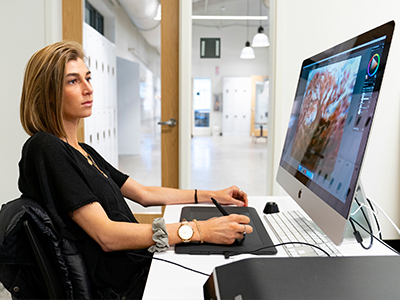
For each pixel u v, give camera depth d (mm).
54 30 2461
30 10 2439
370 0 2404
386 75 2465
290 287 551
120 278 940
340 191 793
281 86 2453
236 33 2617
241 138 4090
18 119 2498
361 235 963
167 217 1169
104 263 920
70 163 887
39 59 938
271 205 1219
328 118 961
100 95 2758
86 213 873
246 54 2766
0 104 2480
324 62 1067
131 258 950
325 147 942
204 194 1325
